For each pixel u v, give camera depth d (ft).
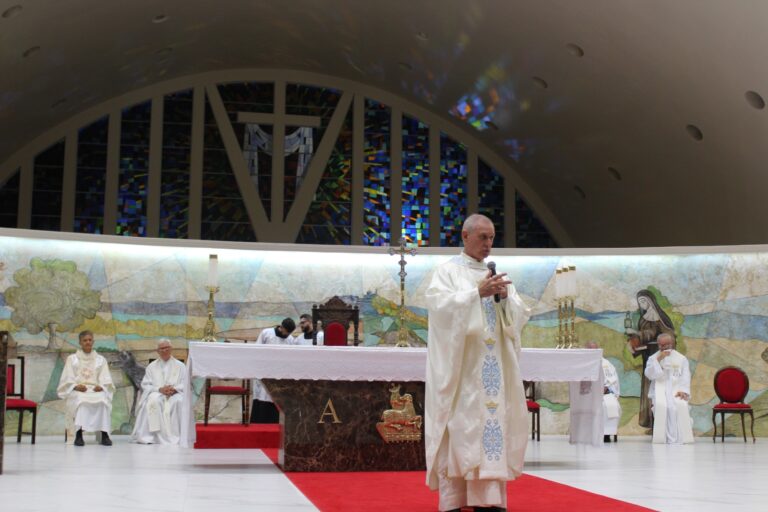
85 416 40.22
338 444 27.58
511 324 18.69
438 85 63.93
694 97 51.85
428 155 67.77
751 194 54.44
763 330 51.83
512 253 53.78
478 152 68.54
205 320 51.49
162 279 51.29
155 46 59.62
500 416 18.06
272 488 22.27
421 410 28.30
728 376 46.85
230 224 64.49
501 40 55.88
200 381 50.62
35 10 48.67
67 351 49.03
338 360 27.55
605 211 65.82
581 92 57.16
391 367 27.76
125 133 64.03
